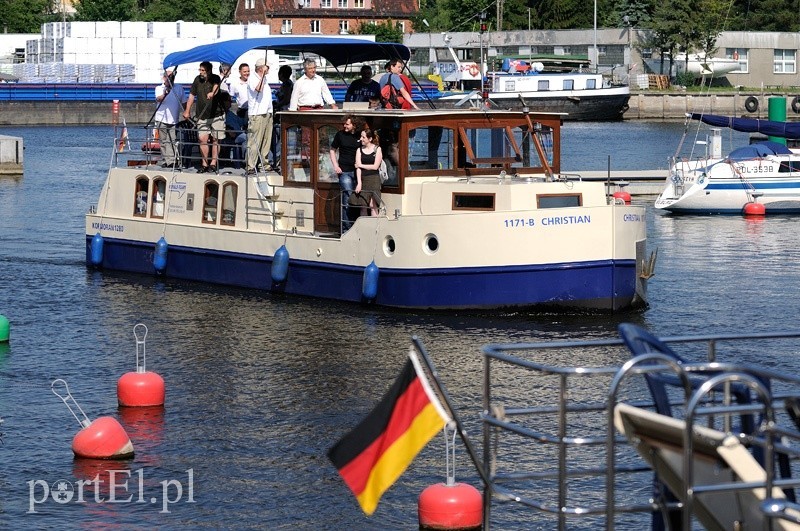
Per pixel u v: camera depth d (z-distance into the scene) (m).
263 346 29.70
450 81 137.12
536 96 132.00
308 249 35.00
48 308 34.69
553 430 22.97
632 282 32.78
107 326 32.22
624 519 18.89
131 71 141.88
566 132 121.38
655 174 71.69
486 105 35.81
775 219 57.56
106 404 24.92
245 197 36.72
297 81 36.88
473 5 172.12
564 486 12.49
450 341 29.88
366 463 14.04
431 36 163.12
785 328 31.80
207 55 37.97
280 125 36.41
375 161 33.56
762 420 12.91
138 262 40.19
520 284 31.95
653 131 123.62
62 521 18.75
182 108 39.25
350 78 122.50
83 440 21.48
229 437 22.72
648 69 154.62
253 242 36.44
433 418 13.62
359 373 27.14
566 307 32.25
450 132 33.84
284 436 22.78
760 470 11.02
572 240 31.92
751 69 158.88
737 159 59.50
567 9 167.25
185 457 21.61
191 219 38.47
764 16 174.88
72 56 142.50
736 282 38.94
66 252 45.38
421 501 18.44
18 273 40.56
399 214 33.16
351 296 34.09
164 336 30.95
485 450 13.62
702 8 151.50
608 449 11.55
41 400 25.17
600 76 133.88
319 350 29.20
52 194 66.25
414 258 32.69
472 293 32.22
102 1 187.25
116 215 41.25
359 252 33.78
